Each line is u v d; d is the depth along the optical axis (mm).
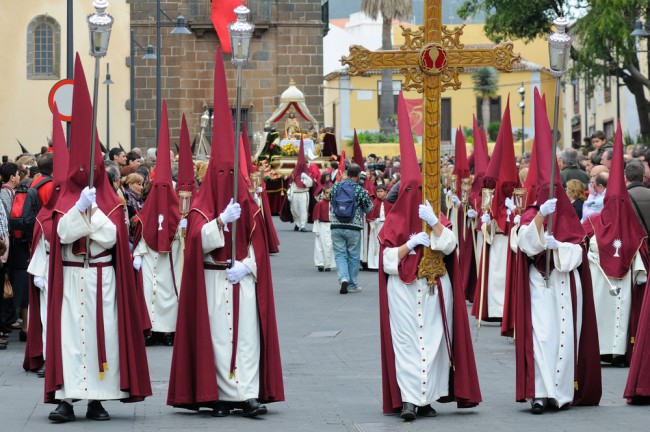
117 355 12883
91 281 12844
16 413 13227
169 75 61562
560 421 12680
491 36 55594
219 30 61219
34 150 57344
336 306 24359
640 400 13812
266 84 62812
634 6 48812
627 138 49969
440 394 13062
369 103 99500
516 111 99312
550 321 13328
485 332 20359
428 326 12984
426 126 13328
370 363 17406
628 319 16812
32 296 14555
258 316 13359
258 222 13414
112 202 13008
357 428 12359
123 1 59969
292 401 14172
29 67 57312
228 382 13109
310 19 62812
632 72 49500
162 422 12781
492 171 20672
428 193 13219
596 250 16656
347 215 26484
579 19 48969
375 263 32156
